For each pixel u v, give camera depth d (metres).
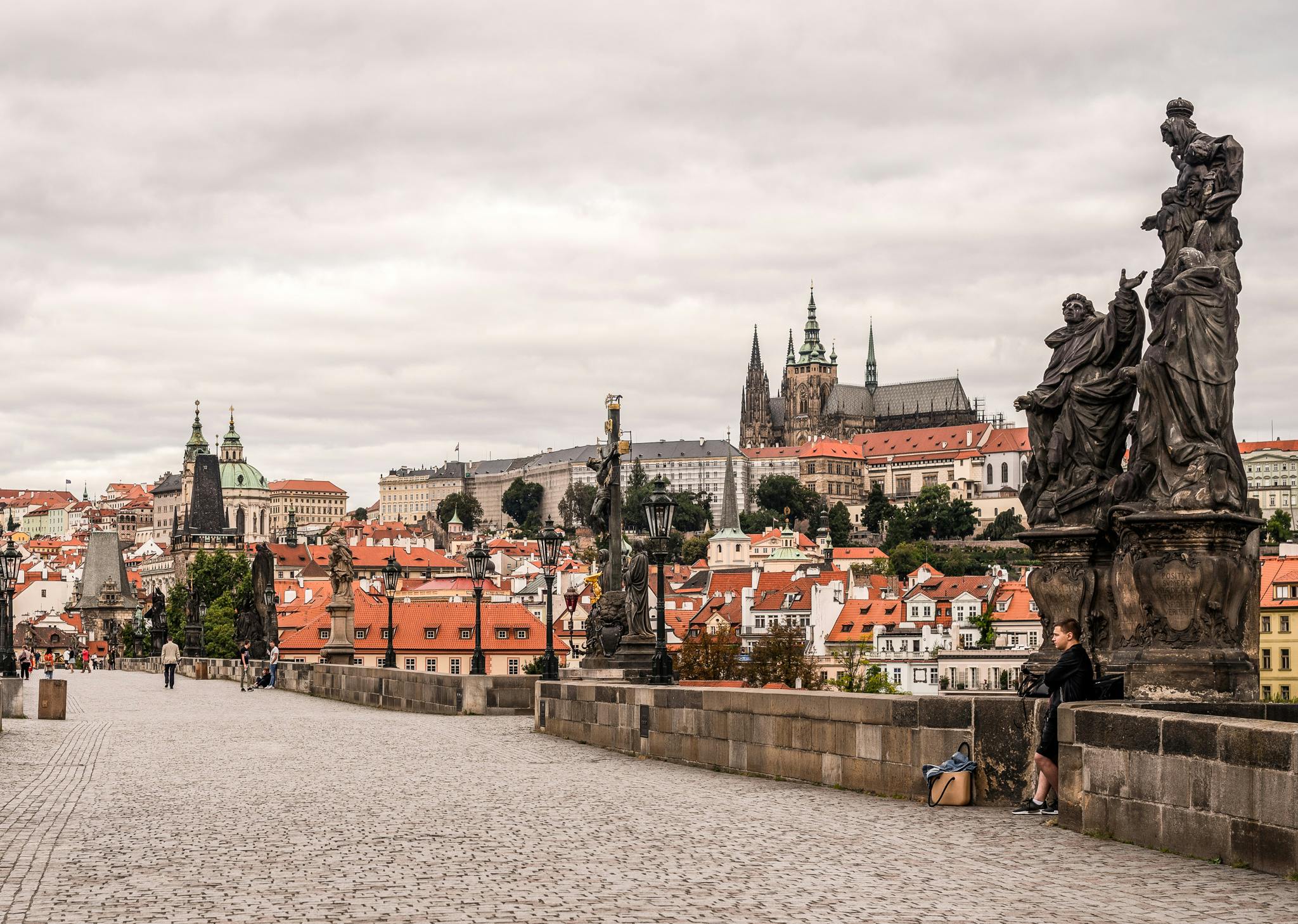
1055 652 23.88
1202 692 20.86
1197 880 15.59
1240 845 16.22
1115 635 23.17
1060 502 24.25
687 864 17.09
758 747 27.53
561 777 27.62
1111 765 18.50
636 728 33.16
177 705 59.12
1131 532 21.70
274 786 25.92
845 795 23.80
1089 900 14.73
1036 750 21.48
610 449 51.69
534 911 14.28
